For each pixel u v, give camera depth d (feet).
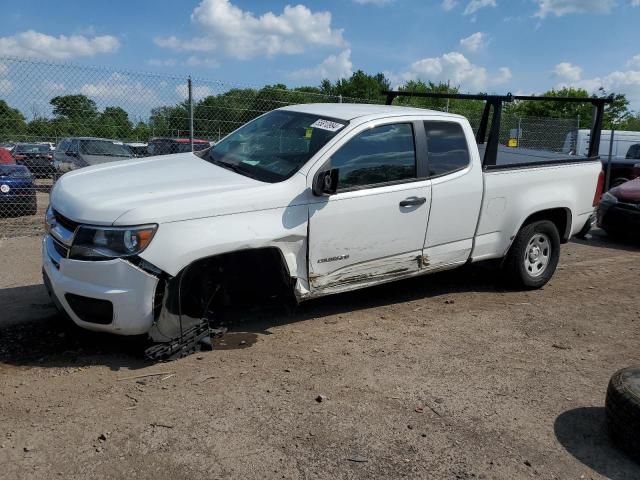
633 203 30.71
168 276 12.85
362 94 153.79
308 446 10.47
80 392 12.01
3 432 10.43
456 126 17.99
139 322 12.76
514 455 10.61
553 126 55.57
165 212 12.70
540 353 15.35
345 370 13.61
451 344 15.61
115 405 11.53
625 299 20.72
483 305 19.15
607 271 24.98
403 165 16.55
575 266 25.70
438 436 11.05
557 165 20.42
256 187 14.06
